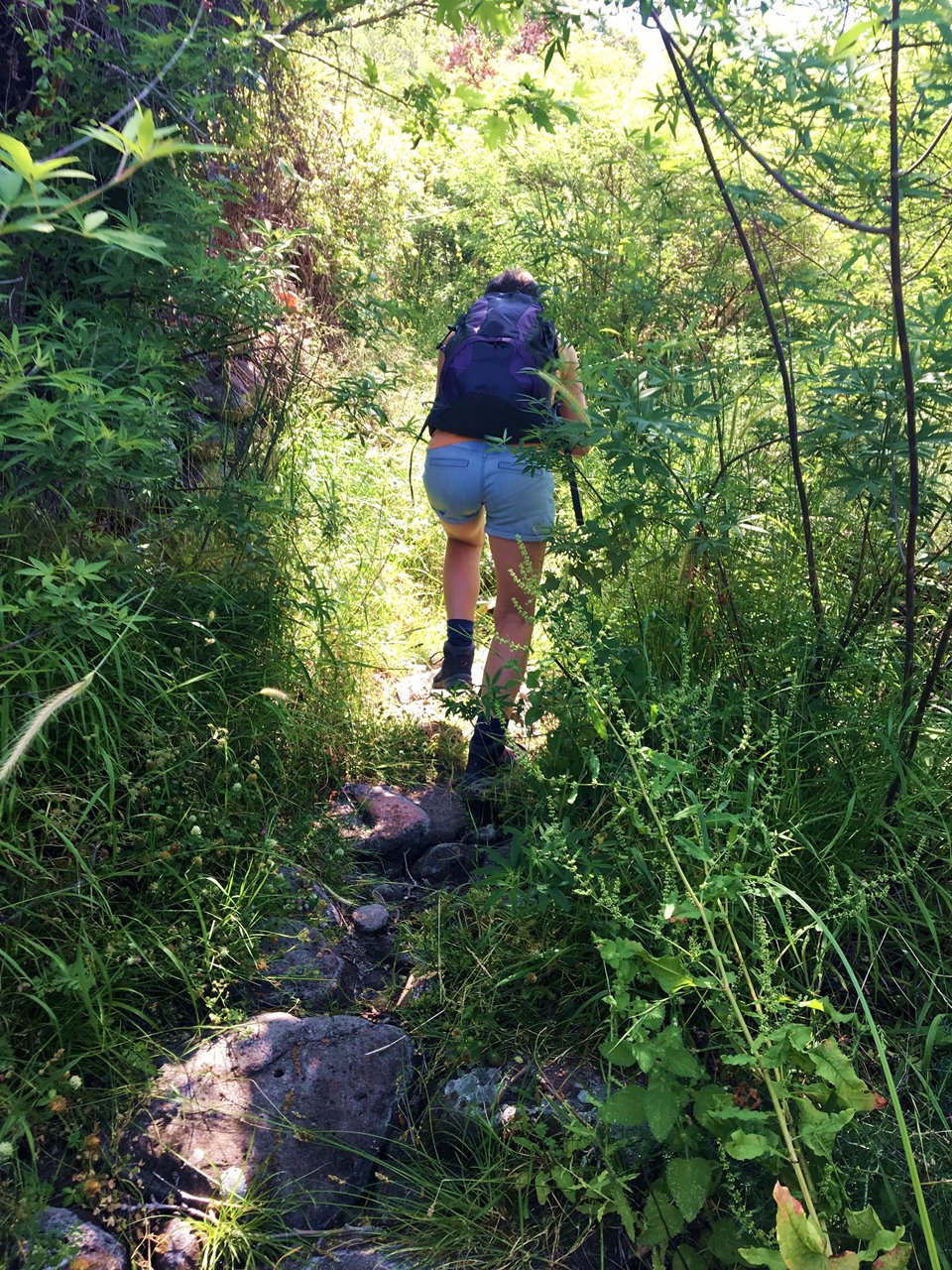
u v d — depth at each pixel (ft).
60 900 7.32
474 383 10.27
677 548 9.63
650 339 10.22
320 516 11.78
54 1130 6.38
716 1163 6.10
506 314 10.56
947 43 6.31
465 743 11.23
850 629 9.07
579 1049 7.30
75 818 7.75
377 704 11.47
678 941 7.04
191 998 7.31
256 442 12.23
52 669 7.75
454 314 20.80
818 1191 5.76
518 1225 6.33
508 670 10.01
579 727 9.12
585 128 14.52
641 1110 6.15
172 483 9.94
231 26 11.86
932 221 8.48
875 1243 5.17
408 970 8.31
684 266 10.71
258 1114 6.77
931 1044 6.57
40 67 9.64
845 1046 6.91
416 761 10.84
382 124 17.81
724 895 6.39
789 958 7.47
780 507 10.04
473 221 21.49
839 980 7.43
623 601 10.60
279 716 9.34
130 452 8.57
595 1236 6.24
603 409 8.38
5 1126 6.00
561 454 9.43
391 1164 6.78
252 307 10.36
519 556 10.60
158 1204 6.21
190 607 9.73
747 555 9.91
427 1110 7.03
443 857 9.55
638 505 8.70
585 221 11.27
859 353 8.36
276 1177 6.49
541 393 10.25
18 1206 5.78
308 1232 6.26
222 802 8.78
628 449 8.08
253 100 13.10
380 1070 7.23
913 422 7.45
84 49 9.81
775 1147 5.65
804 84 7.63
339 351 15.93
